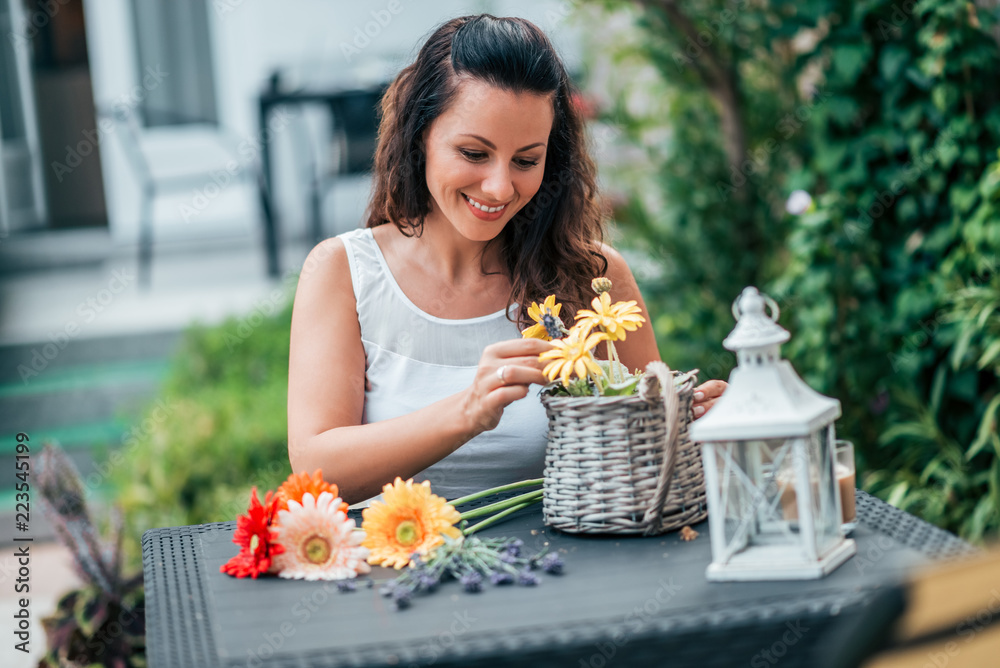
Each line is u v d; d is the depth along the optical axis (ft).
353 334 5.24
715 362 10.91
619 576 3.57
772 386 3.37
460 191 4.72
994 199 7.86
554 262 5.40
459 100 4.56
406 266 5.32
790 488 3.42
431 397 5.18
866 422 8.79
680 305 11.48
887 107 8.64
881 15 8.72
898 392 8.39
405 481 4.59
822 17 9.07
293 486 3.97
